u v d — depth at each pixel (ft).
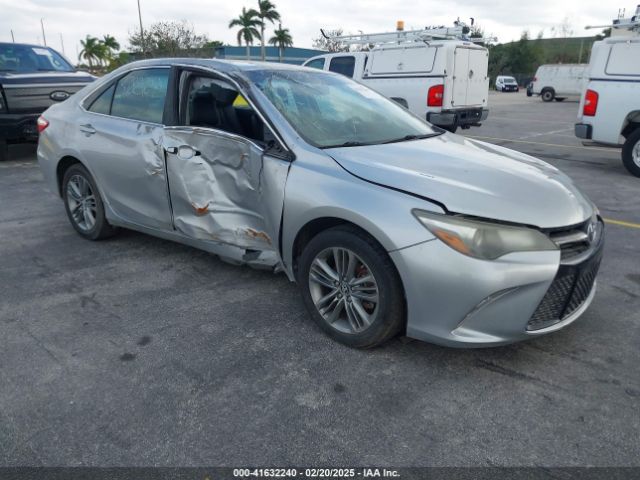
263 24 167.22
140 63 13.60
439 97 33.35
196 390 8.66
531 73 210.79
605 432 7.72
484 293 8.20
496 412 8.14
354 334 9.70
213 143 11.34
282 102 11.29
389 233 8.60
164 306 11.60
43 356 9.65
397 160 9.98
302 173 9.95
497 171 9.78
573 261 8.66
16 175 25.26
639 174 25.53
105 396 8.51
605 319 11.07
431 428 7.80
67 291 12.38
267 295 12.12
